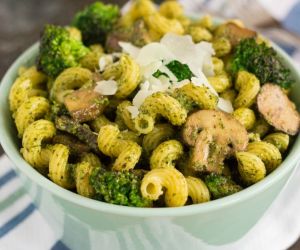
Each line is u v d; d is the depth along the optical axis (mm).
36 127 279
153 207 253
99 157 281
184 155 276
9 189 332
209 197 260
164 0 499
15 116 300
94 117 290
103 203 241
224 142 273
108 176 249
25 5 534
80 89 296
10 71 333
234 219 258
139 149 264
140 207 244
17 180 336
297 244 307
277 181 259
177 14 372
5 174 341
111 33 351
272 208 316
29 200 324
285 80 315
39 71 328
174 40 315
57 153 269
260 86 312
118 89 294
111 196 246
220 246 277
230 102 305
